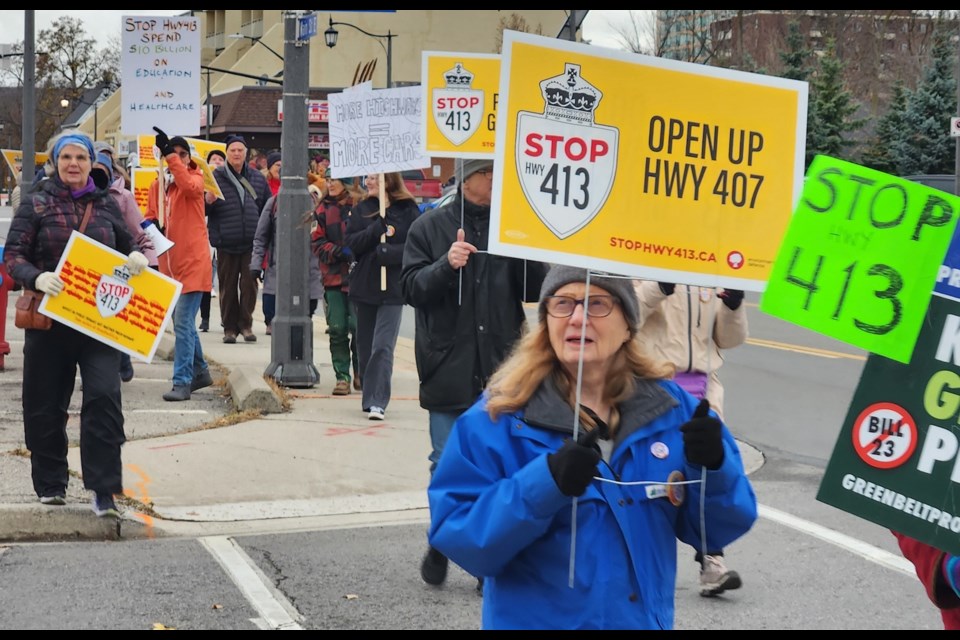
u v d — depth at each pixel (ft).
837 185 9.30
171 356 45.09
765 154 10.66
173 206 34.73
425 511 24.00
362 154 32.17
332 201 36.45
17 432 29.09
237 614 17.42
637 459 9.93
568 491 9.05
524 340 10.31
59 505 21.52
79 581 18.76
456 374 19.20
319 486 25.20
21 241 21.06
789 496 25.95
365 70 216.95
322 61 219.82
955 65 155.12
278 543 21.38
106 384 21.24
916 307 9.17
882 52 202.69
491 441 9.84
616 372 10.14
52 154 21.58
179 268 34.65
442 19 221.25
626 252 10.39
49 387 21.33
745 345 51.98
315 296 41.70
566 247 10.31
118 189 26.58
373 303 31.99
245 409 32.78
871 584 19.62
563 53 10.30
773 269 9.39
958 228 9.11
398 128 31.32
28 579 18.80
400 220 31.58
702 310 18.71
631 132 10.41
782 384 41.68
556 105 10.31
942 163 155.12
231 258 48.62
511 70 10.24
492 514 9.34
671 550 10.06
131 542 21.30
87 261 20.86
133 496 23.61
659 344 18.70
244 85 226.79
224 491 24.49
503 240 10.26
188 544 21.20
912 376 9.20
